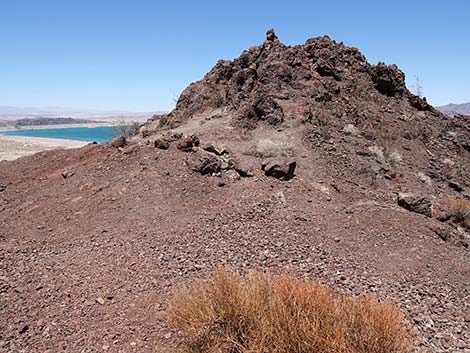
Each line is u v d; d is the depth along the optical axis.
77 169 12.10
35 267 5.98
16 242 8.05
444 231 8.77
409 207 10.05
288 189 10.46
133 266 6.06
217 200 9.77
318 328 3.34
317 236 7.83
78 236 8.11
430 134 17.70
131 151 12.12
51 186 11.51
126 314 4.70
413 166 14.56
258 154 12.38
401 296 5.59
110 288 5.33
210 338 3.75
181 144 12.07
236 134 13.97
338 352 3.18
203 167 10.95
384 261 7.00
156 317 4.61
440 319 5.02
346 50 20.58
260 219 8.57
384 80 19.77
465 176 15.13
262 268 6.14
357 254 7.18
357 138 14.81
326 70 18.64
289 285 3.93
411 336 3.95
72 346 4.11
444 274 6.79
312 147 13.20
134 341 4.17
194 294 4.22
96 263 6.23
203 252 6.68
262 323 3.49
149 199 9.58
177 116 18.80
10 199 11.26
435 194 12.59
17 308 4.75
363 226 8.49
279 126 14.38
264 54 19.23
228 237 7.48
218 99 18.45
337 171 12.17
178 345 4.01
